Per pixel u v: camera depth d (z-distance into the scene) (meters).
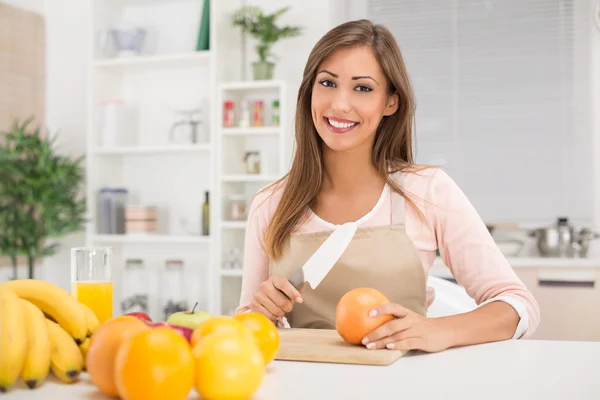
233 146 3.86
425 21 4.03
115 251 4.09
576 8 3.86
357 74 1.30
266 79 3.74
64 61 4.34
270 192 1.55
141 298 3.74
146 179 4.16
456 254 1.38
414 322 1.00
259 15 3.73
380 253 1.34
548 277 3.20
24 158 3.99
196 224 3.91
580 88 3.86
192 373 0.64
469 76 3.98
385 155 1.46
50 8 4.36
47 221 3.83
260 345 0.82
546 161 3.89
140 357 0.63
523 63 3.91
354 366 0.90
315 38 3.91
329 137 1.33
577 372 0.84
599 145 3.83
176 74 4.13
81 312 0.80
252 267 1.54
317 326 1.35
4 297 0.73
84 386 0.76
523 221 3.91
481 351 1.02
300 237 1.40
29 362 0.74
